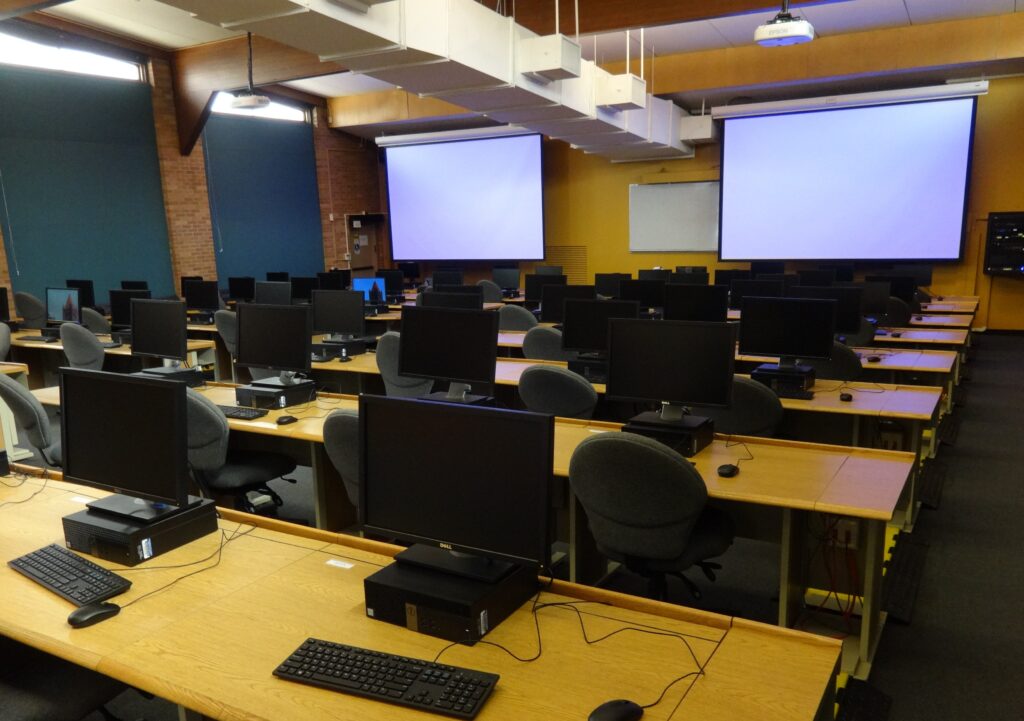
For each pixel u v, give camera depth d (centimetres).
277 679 144
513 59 591
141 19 820
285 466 351
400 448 173
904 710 229
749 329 396
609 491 233
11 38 811
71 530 205
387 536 175
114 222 923
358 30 446
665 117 998
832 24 832
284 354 376
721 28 830
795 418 402
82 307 767
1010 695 235
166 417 197
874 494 236
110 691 183
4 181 814
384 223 1362
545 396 382
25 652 194
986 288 991
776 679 140
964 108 925
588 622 163
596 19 602
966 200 943
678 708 132
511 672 144
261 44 866
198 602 175
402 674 142
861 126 983
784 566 248
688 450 280
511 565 169
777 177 1044
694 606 297
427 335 362
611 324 299
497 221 1227
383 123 1188
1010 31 803
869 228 1000
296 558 199
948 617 284
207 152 1034
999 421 568
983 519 380
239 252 1091
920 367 439
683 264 1174
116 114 916
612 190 1220
